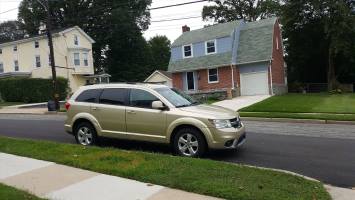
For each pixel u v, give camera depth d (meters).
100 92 11.09
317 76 47.38
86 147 10.20
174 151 9.98
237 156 9.99
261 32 37.25
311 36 44.16
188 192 6.73
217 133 9.34
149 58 71.19
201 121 9.45
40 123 18.16
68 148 10.14
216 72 37.56
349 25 37.84
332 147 11.03
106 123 10.75
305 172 8.46
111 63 65.62
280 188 6.63
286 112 20.78
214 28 39.53
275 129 14.97
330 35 39.56
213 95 35.69
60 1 60.91
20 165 8.92
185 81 39.59
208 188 6.67
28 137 13.75
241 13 59.78
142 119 10.16
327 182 7.75
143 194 6.71
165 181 7.17
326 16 39.06
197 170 7.69
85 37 51.47
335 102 25.53
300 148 10.94
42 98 39.88
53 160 9.14
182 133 9.66
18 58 51.25
